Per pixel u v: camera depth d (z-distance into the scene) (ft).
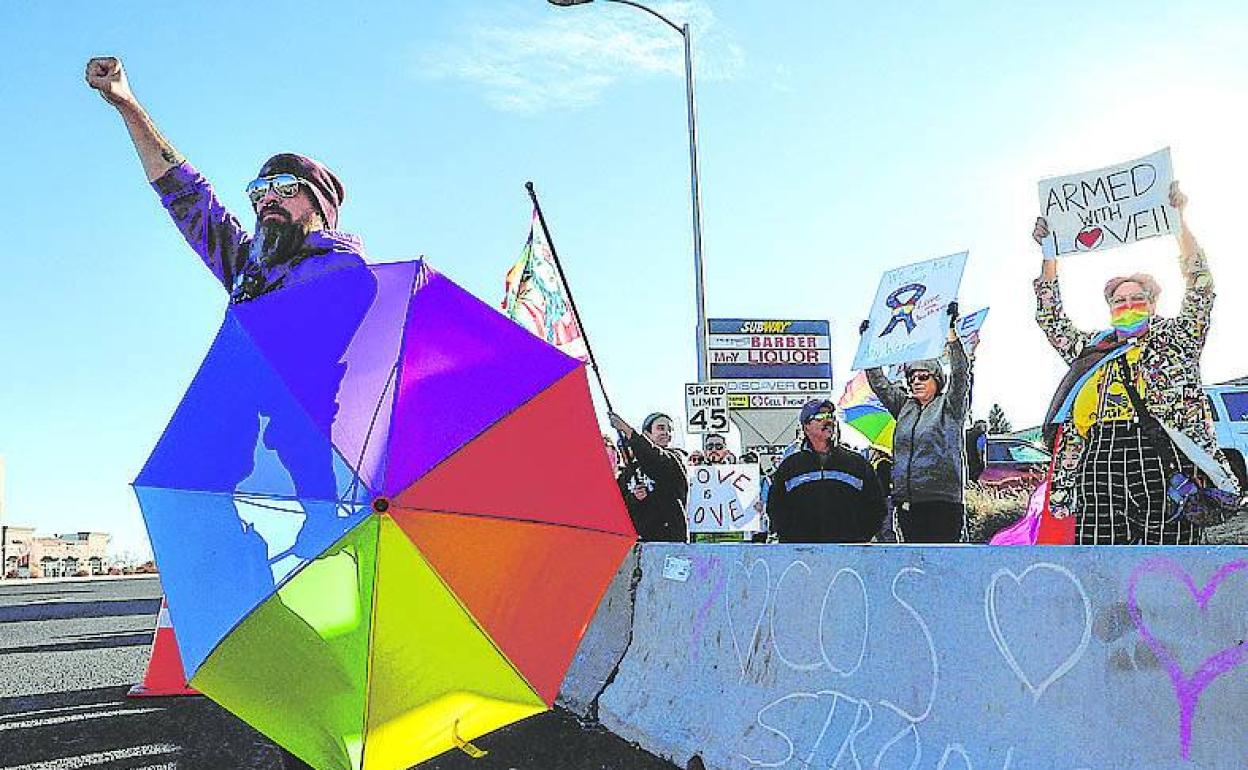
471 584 7.92
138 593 76.13
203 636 8.13
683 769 18.45
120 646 37.68
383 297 8.30
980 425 30.58
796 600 17.03
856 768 14.73
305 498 7.77
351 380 8.05
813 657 16.44
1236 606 10.41
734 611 18.78
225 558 8.09
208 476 8.29
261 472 8.05
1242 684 10.25
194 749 20.31
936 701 13.87
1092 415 19.85
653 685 20.86
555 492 8.35
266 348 8.38
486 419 8.07
